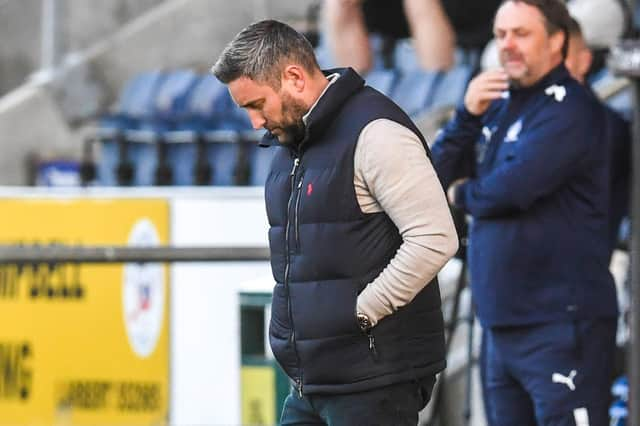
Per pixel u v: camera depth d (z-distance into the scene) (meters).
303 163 13.05
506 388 17.11
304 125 12.98
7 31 38.12
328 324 12.92
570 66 16.98
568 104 16.30
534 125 16.33
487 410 17.53
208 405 21.48
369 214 12.89
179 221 21.88
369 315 12.79
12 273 21.95
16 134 36.31
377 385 13.01
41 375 21.89
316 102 12.84
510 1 16.53
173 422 21.66
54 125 36.28
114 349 21.72
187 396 21.59
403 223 12.66
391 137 12.67
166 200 21.92
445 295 21.48
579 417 16.34
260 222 21.56
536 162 16.11
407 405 13.24
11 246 16.78
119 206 21.97
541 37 16.36
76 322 21.81
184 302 21.56
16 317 21.92
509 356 16.73
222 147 27.47
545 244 16.31
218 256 16.81
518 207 16.23
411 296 12.75
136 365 21.70
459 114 17.25
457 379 21.08
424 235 12.58
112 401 21.80
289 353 13.30
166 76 31.66
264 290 18.91
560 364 16.34
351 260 12.89
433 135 24.08
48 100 36.31
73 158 36.03
